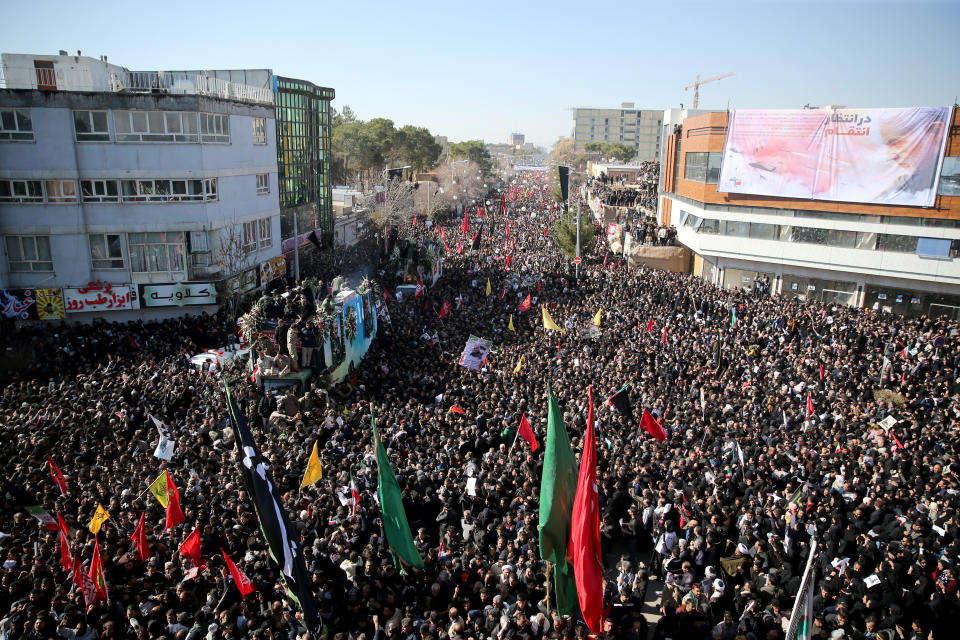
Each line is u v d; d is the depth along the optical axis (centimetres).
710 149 4662
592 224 6619
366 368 2550
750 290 4316
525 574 1121
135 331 2922
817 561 1036
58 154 3120
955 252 3775
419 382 2336
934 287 3953
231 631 953
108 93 3117
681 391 2280
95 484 1397
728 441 1691
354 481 1383
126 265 3303
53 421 1780
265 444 1747
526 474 1502
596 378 2311
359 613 1048
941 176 3744
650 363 2517
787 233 4394
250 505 1334
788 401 2070
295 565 953
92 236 3241
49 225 3170
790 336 3008
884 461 1596
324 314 2423
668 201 6084
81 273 3253
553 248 6016
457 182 10388
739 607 1153
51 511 1323
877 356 2700
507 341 2986
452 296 4019
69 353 2559
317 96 5447
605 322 3216
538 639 1034
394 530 1115
